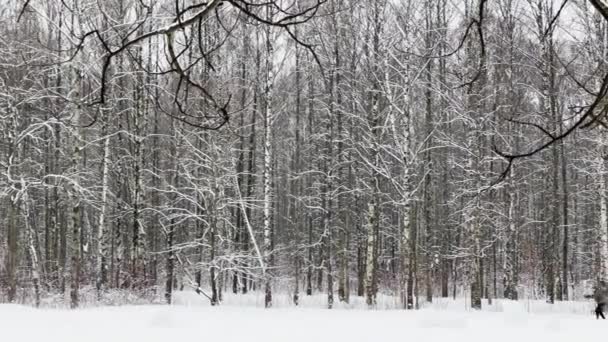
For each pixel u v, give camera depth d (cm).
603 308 1493
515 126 2359
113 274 2702
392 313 1536
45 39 1677
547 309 2020
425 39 2022
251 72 2159
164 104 1969
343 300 2322
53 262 2597
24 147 2559
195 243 2094
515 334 1108
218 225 2206
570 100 1301
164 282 2712
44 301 1933
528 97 2366
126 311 1417
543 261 2617
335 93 2322
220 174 2159
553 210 2339
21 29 1658
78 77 1700
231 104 1955
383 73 2158
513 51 1998
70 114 1881
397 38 2025
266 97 2106
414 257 2050
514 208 2648
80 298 2038
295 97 2744
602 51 1318
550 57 1382
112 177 2788
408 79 2016
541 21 1681
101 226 2250
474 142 2111
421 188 2659
